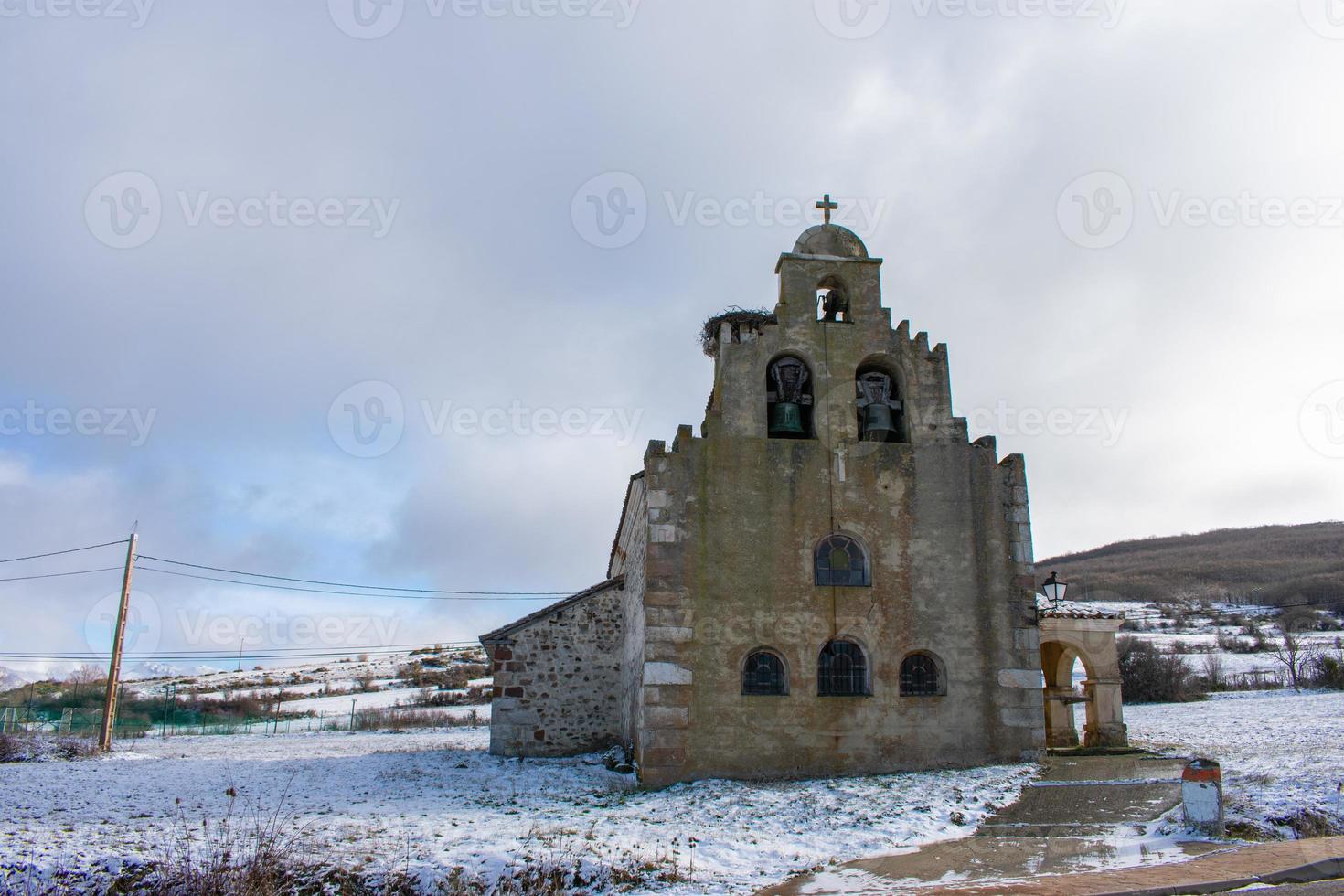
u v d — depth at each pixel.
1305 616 66.69
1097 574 100.62
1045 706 22.84
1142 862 10.80
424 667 68.25
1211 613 72.06
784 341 19.67
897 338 20.02
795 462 19.00
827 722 17.86
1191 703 37.34
